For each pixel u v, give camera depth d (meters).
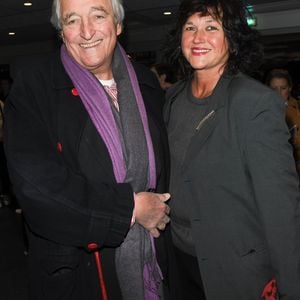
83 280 1.21
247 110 1.17
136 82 1.34
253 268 1.25
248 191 1.22
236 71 1.32
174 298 1.45
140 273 1.25
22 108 1.14
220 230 1.25
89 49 1.20
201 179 1.26
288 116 3.28
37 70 1.22
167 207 1.25
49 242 1.17
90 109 1.20
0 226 4.19
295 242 1.16
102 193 1.11
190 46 1.37
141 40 9.70
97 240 1.10
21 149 1.09
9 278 3.01
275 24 7.77
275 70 3.59
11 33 9.52
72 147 1.17
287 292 1.18
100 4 1.18
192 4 1.33
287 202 1.14
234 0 1.32
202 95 1.40
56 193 1.07
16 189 1.08
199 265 1.32
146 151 1.25
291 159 1.17
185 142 1.36
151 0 6.68
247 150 1.17
